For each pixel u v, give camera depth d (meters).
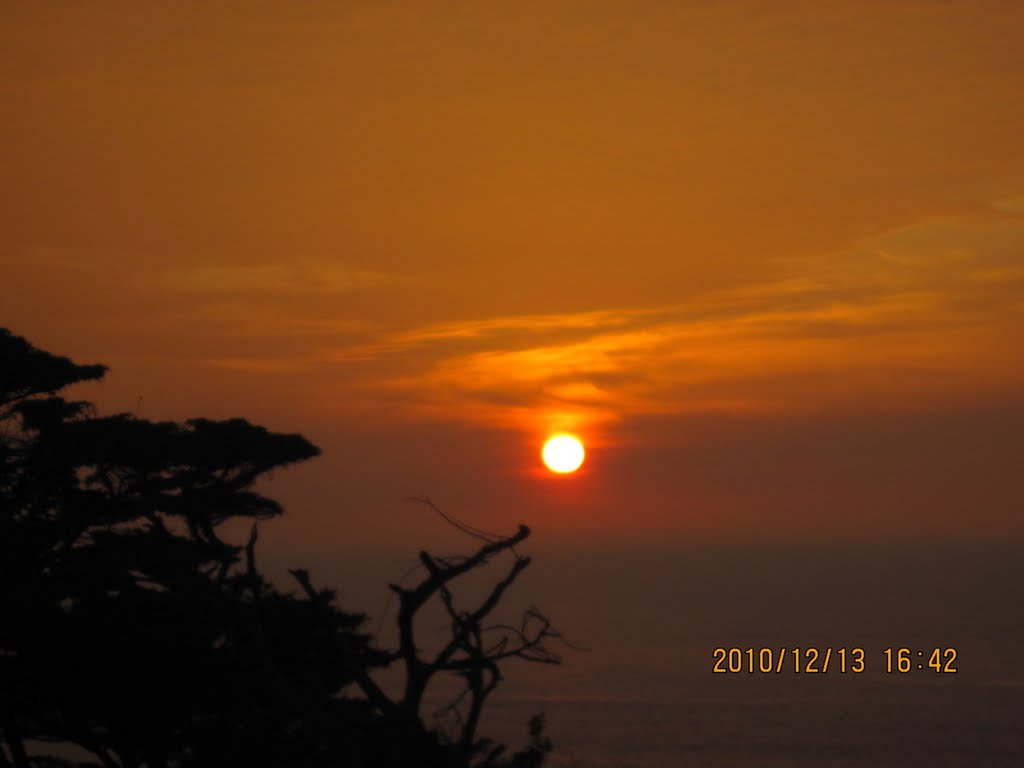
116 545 37.59
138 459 40.28
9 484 39.69
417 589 32.53
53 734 39.09
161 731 38.00
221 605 34.69
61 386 41.88
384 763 33.69
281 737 37.03
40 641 36.88
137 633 36.62
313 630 37.16
